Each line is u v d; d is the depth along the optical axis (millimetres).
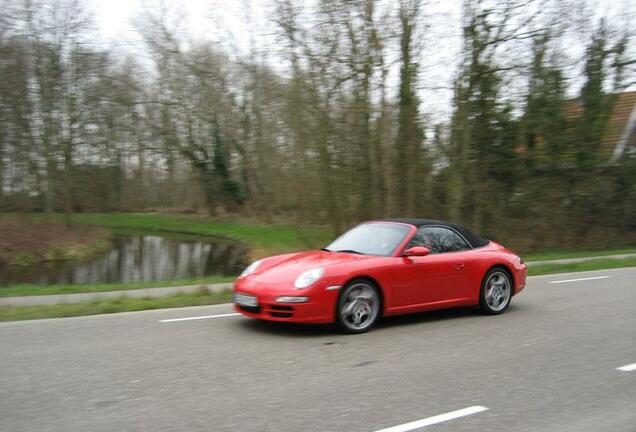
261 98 31016
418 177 19375
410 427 3916
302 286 6395
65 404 4297
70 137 33500
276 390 4660
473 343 6328
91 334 6680
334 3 16797
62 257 27469
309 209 18359
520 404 4406
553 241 22750
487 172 21391
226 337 6516
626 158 23719
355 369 5281
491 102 20609
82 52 32875
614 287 10953
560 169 22469
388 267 6910
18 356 5668
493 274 7984
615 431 3914
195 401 4383
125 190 58250
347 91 17328
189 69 41281
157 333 6730
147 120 42969
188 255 28516
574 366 5465
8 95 30500
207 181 46062
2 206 32500
